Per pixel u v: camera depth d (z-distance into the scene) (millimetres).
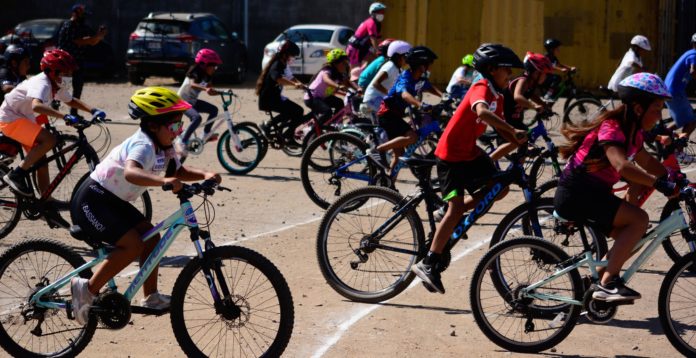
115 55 29031
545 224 6598
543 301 6156
